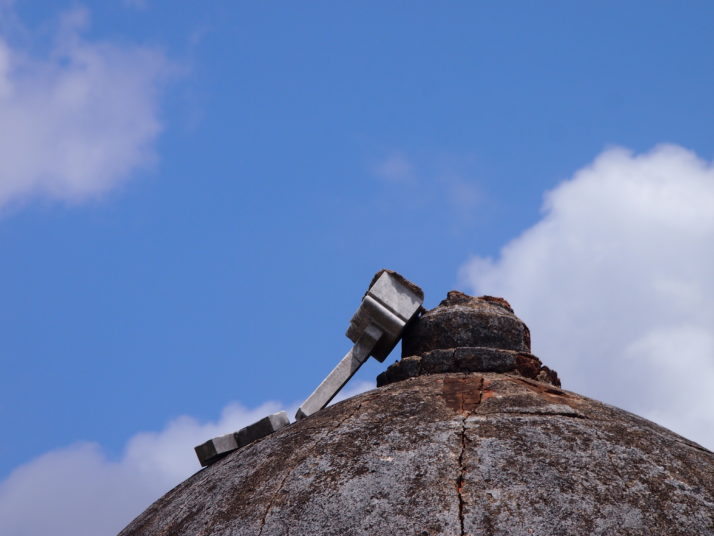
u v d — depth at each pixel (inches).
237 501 376.2
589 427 388.2
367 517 341.7
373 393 444.1
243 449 442.3
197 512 386.0
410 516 337.7
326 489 360.5
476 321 488.7
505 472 352.8
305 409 484.4
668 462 371.6
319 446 391.5
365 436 390.0
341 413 422.9
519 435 376.2
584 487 347.3
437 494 344.5
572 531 327.9
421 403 411.8
